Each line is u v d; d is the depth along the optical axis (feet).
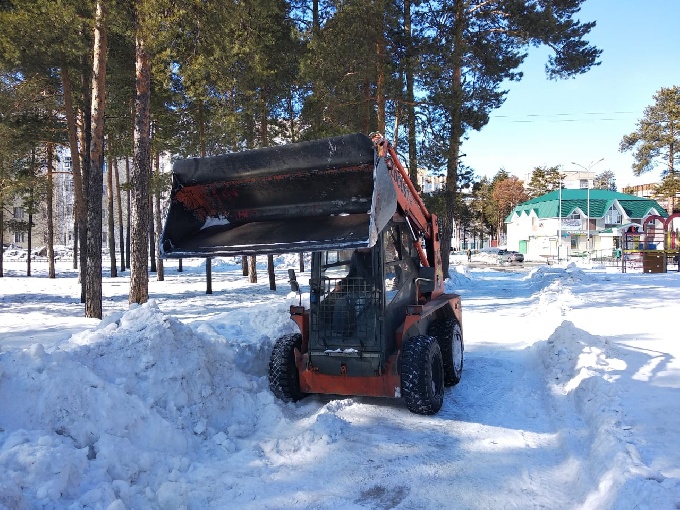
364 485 13.70
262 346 23.72
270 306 33.58
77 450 12.55
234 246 16.57
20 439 12.30
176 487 12.80
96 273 40.57
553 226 198.08
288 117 67.62
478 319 42.60
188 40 36.37
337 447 15.97
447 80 60.39
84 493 11.66
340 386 18.93
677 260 92.79
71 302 56.85
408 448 16.03
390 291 19.40
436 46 53.52
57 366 14.87
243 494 13.15
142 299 39.22
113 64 54.29
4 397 13.73
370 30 47.37
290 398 19.65
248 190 17.71
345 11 46.91
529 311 46.37
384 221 16.89
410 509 12.49
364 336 18.54
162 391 16.75
